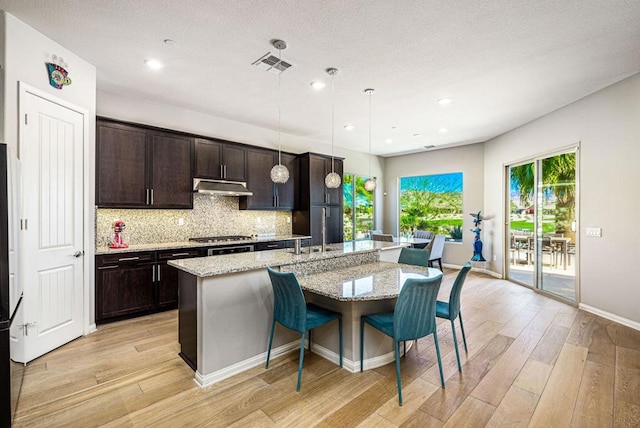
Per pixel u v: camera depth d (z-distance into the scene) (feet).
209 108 15.16
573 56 10.02
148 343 10.03
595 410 6.65
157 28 8.58
